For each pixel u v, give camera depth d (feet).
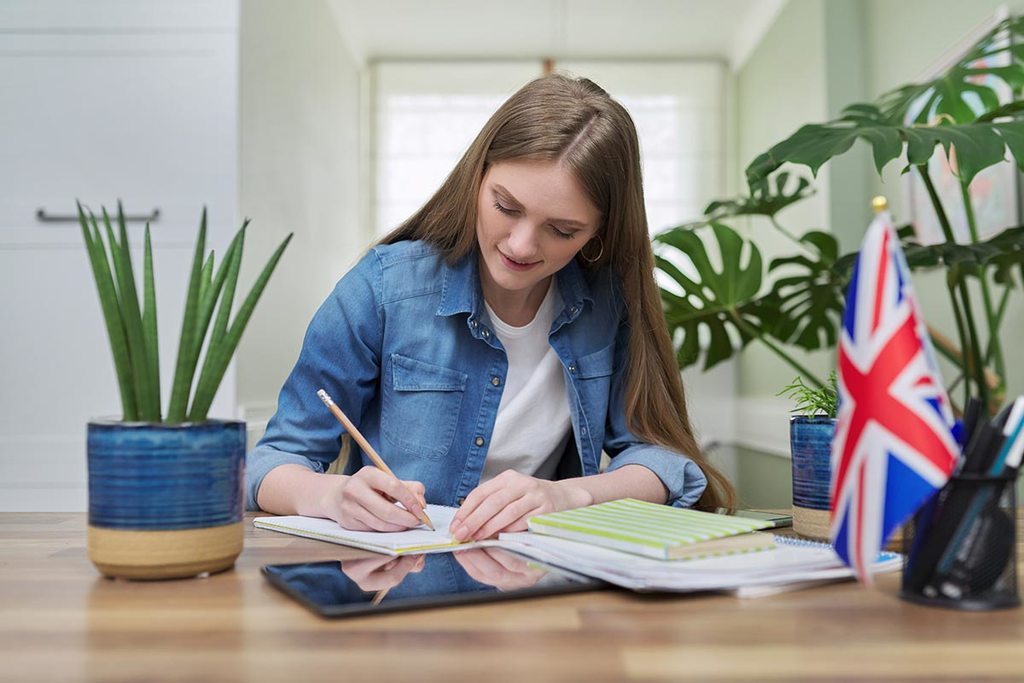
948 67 10.11
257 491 3.67
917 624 1.96
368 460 4.38
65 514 3.83
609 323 4.49
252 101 9.00
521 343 4.39
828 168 12.98
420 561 2.54
